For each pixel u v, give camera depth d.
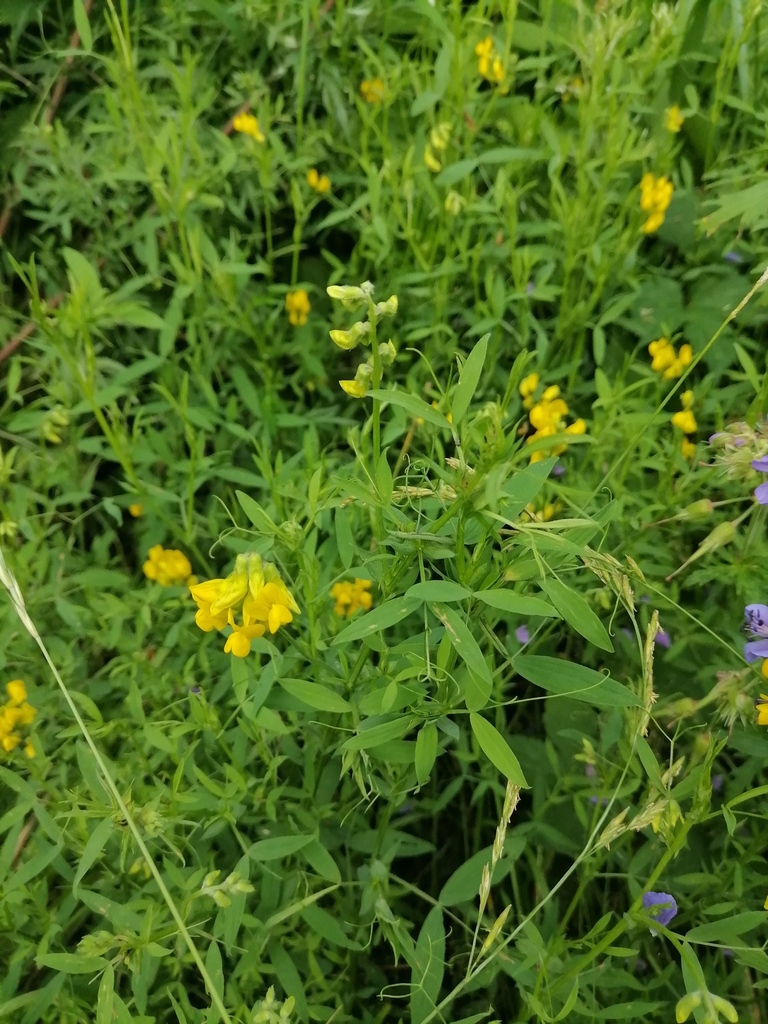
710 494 0.39
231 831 0.31
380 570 0.25
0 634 0.35
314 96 0.50
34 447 0.42
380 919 0.27
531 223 0.44
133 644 0.36
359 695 0.27
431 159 0.43
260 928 0.27
